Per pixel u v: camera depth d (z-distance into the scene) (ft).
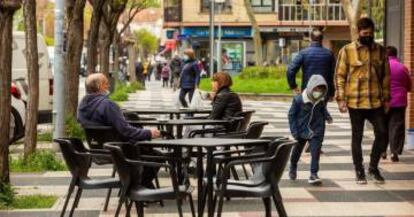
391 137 50.16
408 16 58.90
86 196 39.04
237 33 212.23
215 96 45.19
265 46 213.05
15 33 69.51
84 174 31.96
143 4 163.22
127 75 216.95
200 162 30.60
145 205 35.68
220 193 27.81
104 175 45.44
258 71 148.36
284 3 210.18
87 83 36.19
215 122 41.75
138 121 43.21
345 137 66.95
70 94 62.44
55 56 55.62
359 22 41.34
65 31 56.08
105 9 112.98
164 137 41.37
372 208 35.81
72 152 31.42
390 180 43.34
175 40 225.56
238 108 44.93
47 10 252.62
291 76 49.65
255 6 211.20
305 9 208.54
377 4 112.27
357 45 41.37
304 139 42.37
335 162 50.60
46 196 38.86
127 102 120.98
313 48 49.65
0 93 35.42
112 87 135.74
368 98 41.06
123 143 29.19
